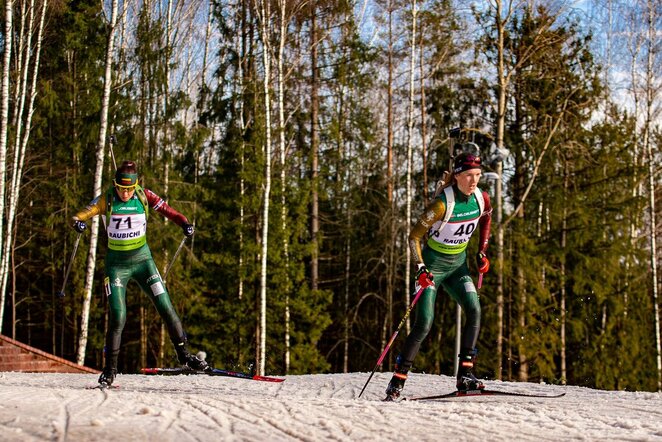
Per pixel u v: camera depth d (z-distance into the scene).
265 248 18.86
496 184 17.73
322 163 24.70
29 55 17.91
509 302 19.39
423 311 5.26
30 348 11.64
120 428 2.98
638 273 21.80
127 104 18.11
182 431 3.02
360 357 26.91
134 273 5.80
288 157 21.44
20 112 17.83
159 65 18.95
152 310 21.33
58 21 19.70
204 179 20.92
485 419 3.84
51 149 21.05
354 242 27.78
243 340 20.30
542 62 20.34
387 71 24.47
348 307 28.08
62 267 21.69
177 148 20.59
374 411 3.93
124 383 7.18
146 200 5.71
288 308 20.56
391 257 23.64
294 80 22.42
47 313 25.05
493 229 18.50
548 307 19.67
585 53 21.05
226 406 3.84
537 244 20.45
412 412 3.97
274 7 20.73
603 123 22.08
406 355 5.29
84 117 17.56
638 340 21.42
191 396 4.30
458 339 13.88
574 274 20.58
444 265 5.38
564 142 20.31
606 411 4.79
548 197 20.33
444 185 5.30
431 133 25.97
